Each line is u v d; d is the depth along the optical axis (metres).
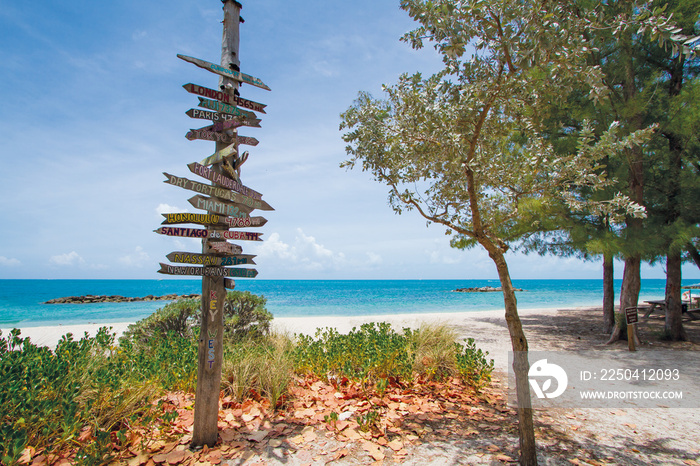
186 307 7.70
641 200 9.08
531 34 2.67
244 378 4.54
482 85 3.27
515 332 3.25
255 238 3.88
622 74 8.98
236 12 3.85
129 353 4.98
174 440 3.42
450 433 3.81
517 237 10.54
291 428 3.82
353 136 4.54
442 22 2.67
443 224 4.21
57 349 4.01
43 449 2.88
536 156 3.88
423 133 3.77
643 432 3.98
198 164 3.32
